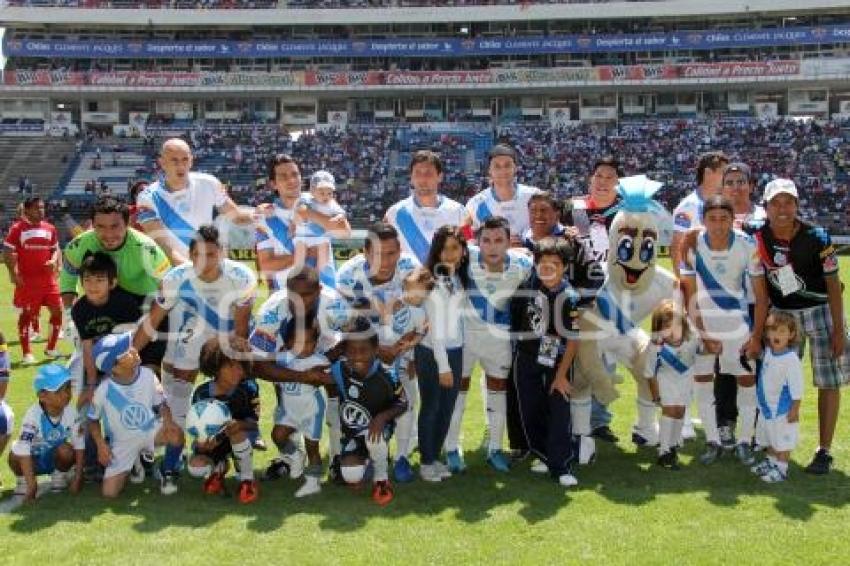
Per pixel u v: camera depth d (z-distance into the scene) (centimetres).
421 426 597
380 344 595
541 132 4875
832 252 596
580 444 636
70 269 656
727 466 629
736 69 4769
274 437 601
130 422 569
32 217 1085
